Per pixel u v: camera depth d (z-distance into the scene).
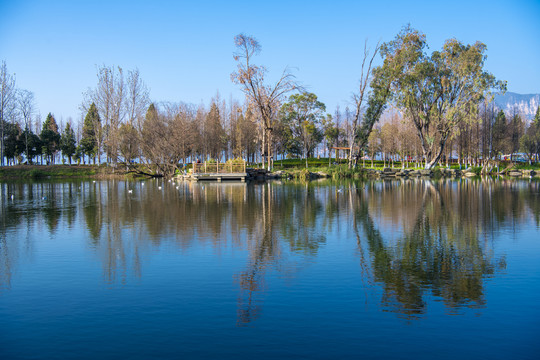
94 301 7.44
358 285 8.22
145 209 20.00
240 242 12.17
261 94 52.22
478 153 73.75
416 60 55.94
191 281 8.52
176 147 55.56
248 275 8.91
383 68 56.12
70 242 12.35
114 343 5.83
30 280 8.67
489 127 71.06
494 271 9.16
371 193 29.31
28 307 7.19
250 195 27.70
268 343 5.79
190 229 14.32
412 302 7.30
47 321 6.60
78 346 5.76
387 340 5.87
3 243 12.30
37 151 86.00
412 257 10.39
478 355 5.46
